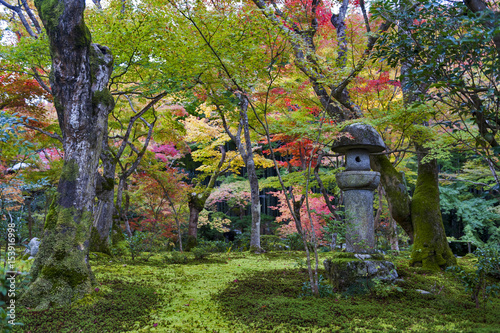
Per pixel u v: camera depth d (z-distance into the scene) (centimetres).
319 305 420
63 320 357
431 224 741
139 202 1394
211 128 1277
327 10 682
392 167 818
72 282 423
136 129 1170
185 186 1261
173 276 634
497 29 236
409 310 402
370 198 558
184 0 475
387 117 634
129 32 614
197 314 401
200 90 659
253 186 1102
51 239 433
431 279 584
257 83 519
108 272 624
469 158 1454
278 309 407
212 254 1061
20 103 789
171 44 562
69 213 444
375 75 757
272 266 769
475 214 1648
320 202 1210
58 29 431
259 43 496
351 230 545
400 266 694
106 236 860
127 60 696
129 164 1182
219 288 536
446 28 295
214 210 1853
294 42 496
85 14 682
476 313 395
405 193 792
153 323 367
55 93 459
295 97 733
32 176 868
